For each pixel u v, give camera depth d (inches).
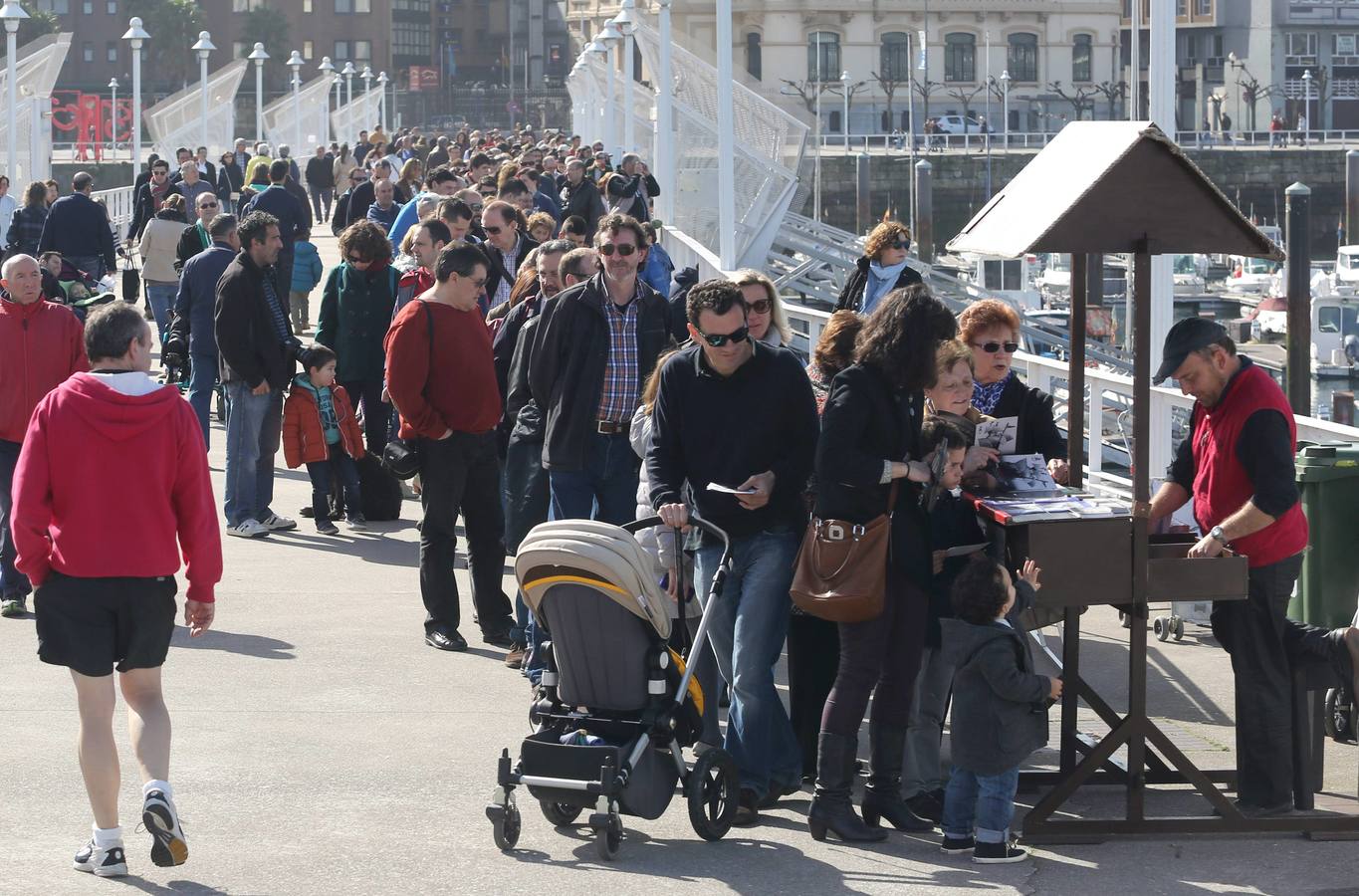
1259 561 527.5
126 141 6860.2
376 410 1019.9
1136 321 513.3
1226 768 585.9
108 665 481.4
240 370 961.5
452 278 708.7
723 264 1968.5
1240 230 507.8
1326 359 4333.2
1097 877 482.9
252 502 992.2
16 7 2824.8
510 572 904.9
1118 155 503.5
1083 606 522.3
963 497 542.9
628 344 655.1
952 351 538.9
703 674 581.9
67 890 469.4
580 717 514.0
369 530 1015.0
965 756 491.8
